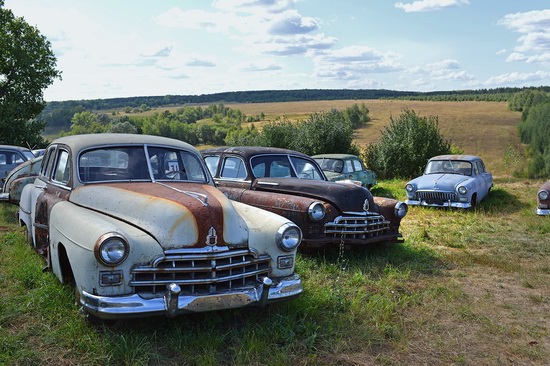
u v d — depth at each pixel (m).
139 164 5.38
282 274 4.59
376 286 5.94
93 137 5.54
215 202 4.41
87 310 3.92
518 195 15.09
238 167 7.94
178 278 4.03
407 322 4.88
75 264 4.06
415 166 22.05
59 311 4.55
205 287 4.11
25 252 6.45
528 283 6.22
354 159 15.48
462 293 5.82
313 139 23.86
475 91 154.12
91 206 4.74
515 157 25.84
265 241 4.54
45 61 32.12
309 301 5.03
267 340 4.19
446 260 7.44
